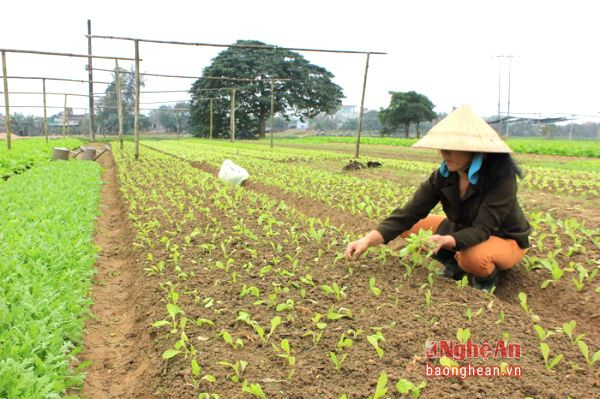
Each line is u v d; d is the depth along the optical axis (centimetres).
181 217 819
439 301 433
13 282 446
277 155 2298
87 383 361
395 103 6247
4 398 283
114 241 781
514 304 497
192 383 322
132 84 7356
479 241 454
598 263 524
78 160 1845
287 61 6412
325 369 329
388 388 306
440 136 432
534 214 686
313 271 514
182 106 8550
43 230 643
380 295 446
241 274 519
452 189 470
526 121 6512
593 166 1789
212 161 1980
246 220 773
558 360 332
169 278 516
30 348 338
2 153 1727
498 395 303
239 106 6212
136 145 1962
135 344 420
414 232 554
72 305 431
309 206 983
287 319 402
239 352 358
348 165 1577
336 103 6681
